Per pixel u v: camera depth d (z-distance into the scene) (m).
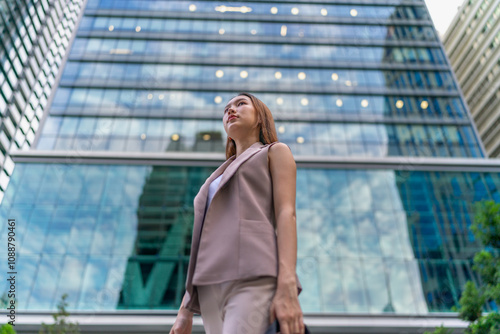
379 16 29.27
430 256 15.77
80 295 13.80
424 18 29.45
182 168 19.31
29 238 15.16
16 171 17.52
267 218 1.09
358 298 14.33
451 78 25.50
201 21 27.94
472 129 22.67
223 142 21.33
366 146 21.50
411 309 14.06
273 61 25.89
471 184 19.02
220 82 24.41
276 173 1.17
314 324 13.52
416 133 22.41
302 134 21.77
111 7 27.80
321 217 17.03
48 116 20.91
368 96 24.17
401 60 26.58
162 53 25.61
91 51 25.00
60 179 17.62
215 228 1.05
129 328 13.08
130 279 14.59
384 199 18.02
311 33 27.83
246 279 0.93
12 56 24.23
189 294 1.06
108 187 17.80
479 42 32.97
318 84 24.61
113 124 21.30
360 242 16.19
